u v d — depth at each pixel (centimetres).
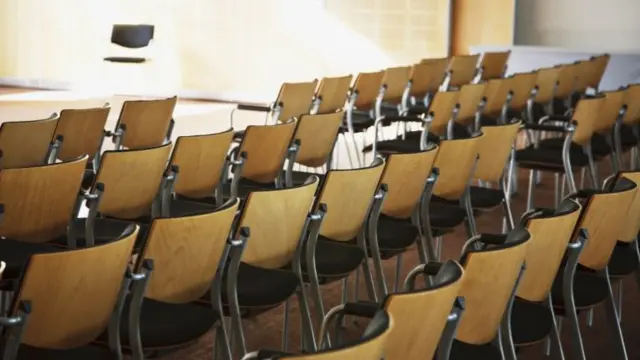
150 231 342
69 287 299
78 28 1552
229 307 383
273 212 400
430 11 1430
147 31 1470
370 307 320
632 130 809
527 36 1452
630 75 1234
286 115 836
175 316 357
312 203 444
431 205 559
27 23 1575
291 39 1481
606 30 1409
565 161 687
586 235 389
